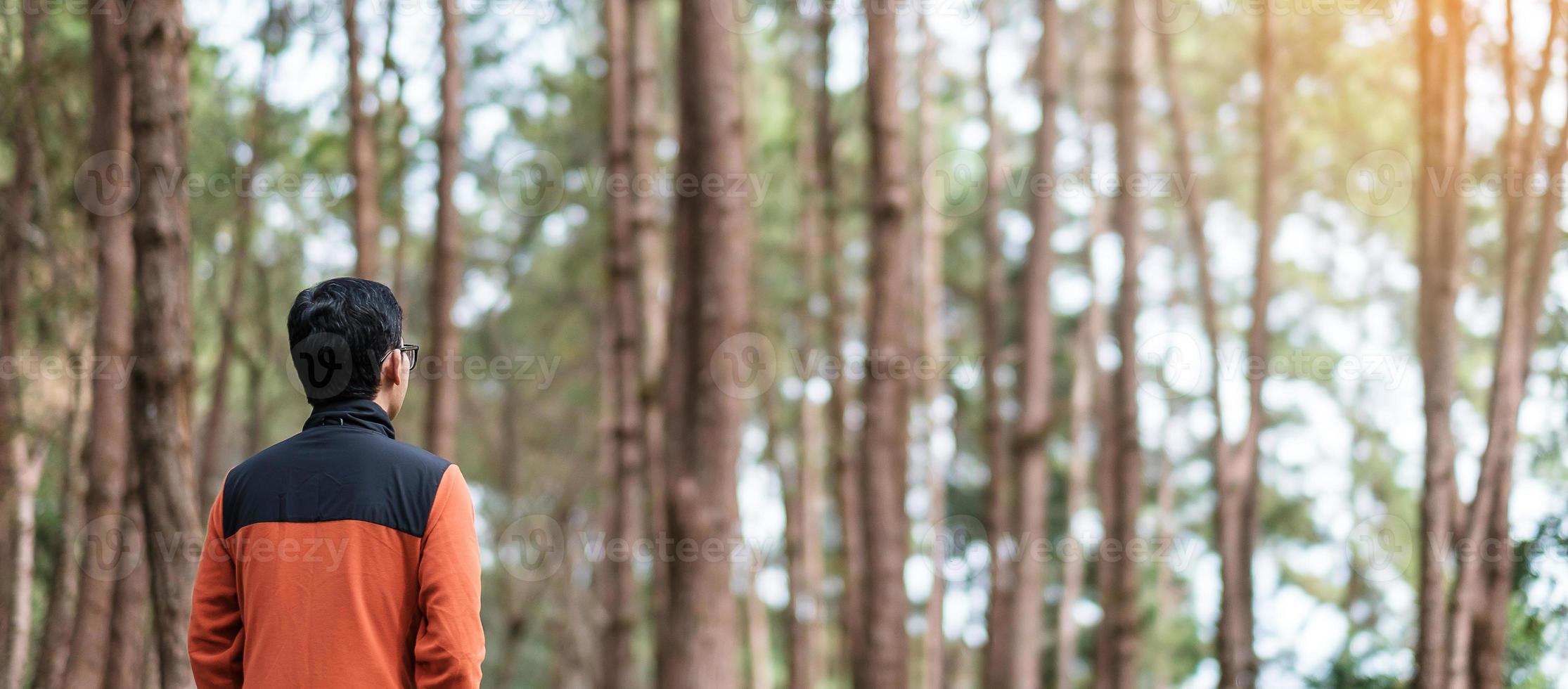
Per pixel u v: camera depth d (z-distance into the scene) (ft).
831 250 30.40
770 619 50.67
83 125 18.97
